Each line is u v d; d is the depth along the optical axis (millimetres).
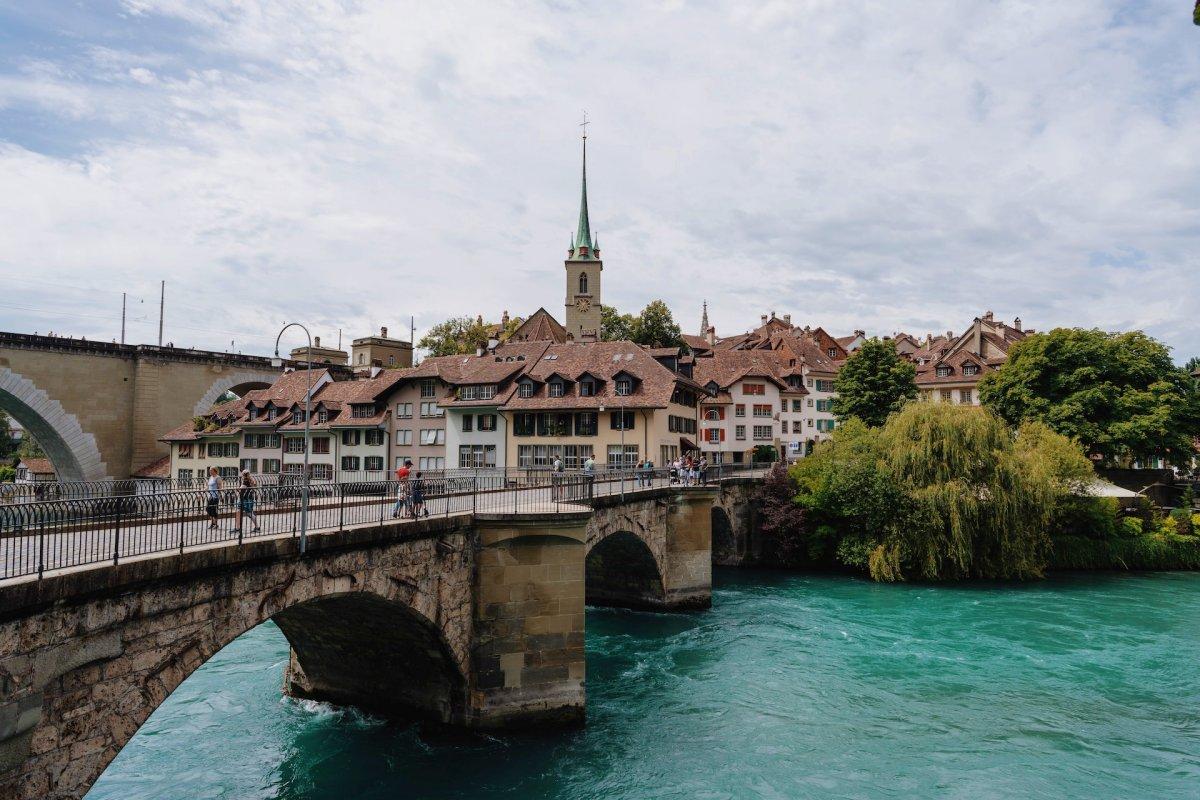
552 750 19641
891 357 64375
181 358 63719
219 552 12398
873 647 29547
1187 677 25844
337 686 22578
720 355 75250
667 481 39344
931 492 42562
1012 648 29328
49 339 55344
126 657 11031
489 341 81750
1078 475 47062
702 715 22312
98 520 11641
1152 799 17516
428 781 17844
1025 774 18703
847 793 17656
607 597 37688
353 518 18344
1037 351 56938
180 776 17875
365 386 62781
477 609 20109
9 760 9375
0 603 9062
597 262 90062
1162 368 55906
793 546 47594
